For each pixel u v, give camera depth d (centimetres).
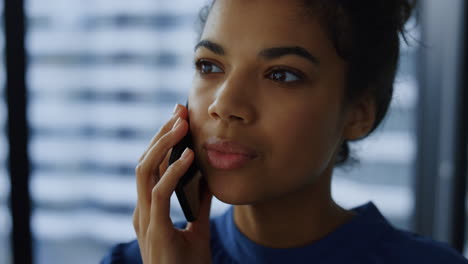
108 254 81
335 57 60
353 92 64
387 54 70
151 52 260
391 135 183
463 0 163
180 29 239
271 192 57
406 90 176
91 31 279
